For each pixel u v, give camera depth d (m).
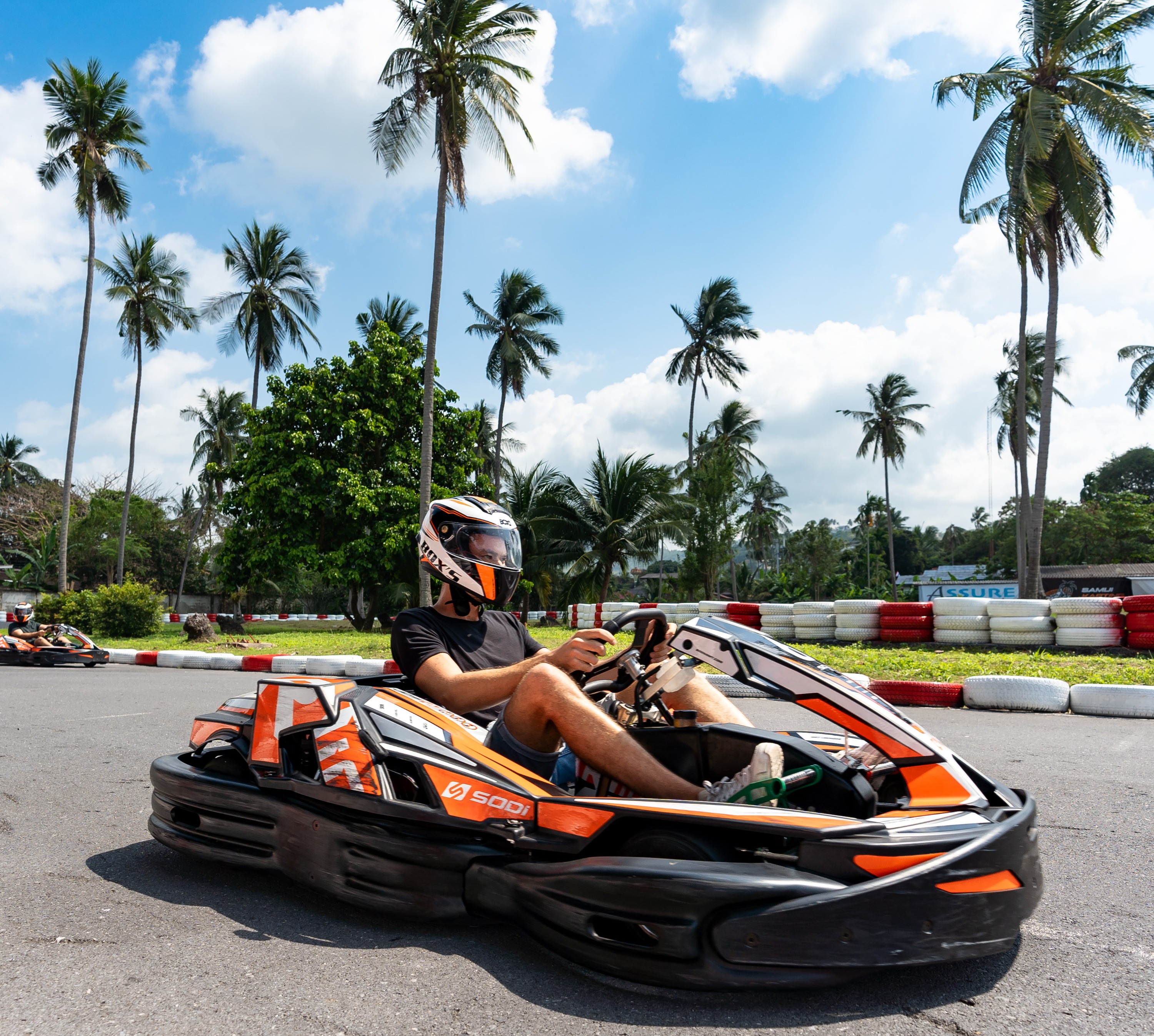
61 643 13.41
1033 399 38.16
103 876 2.99
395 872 2.36
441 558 2.85
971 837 1.89
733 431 44.78
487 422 42.44
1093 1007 1.86
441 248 17.52
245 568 25.86
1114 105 17.86
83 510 47.94
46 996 2.00
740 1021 1.81
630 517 27.73
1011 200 19.83
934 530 93.50
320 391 25.12
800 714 6.78
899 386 50.16
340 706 2.60
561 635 16.53
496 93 17.20
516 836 2.23
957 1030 1.76
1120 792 3.98
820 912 1.78
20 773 4.81
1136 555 52.88
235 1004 1.94
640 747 2.26
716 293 39.78
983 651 10.52
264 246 32.25
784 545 75.06
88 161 25.20
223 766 3.01
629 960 1.92
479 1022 1.83
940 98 19.97
